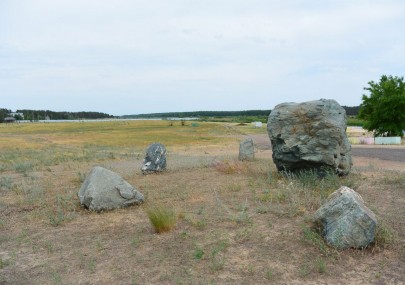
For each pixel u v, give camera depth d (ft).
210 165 52.95
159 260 19.51
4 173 56.34
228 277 17.51
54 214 28.60
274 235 21.94
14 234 24.71
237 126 298.35
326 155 34.71
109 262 19.66
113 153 90.79
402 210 25.86
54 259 20.43
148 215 24.73
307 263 18.63
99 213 28.37
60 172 54.39
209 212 26.73
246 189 33.50
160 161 47.93
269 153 83.51
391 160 62.95
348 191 21.26
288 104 37.65
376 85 154.40
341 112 36.55
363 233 19.67
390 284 16.67
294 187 31.07
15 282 17.99
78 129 279.49
